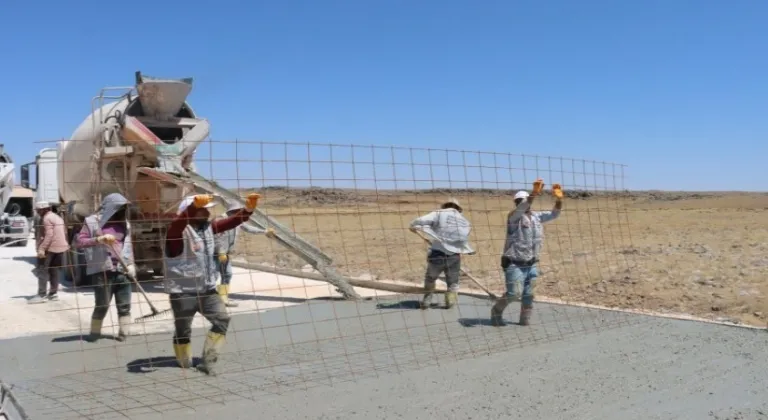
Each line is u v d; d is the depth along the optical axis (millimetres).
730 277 12562
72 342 8148
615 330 8625
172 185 12125
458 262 10258
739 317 9453
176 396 5898
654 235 23078
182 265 6539
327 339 7875
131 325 9094
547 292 11766
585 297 11227
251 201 6645
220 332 6637
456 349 7621
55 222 11492
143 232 12305
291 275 12109
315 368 6832
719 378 6402
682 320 9203
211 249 6629
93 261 8109
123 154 11914
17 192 26500
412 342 8008
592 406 5590
